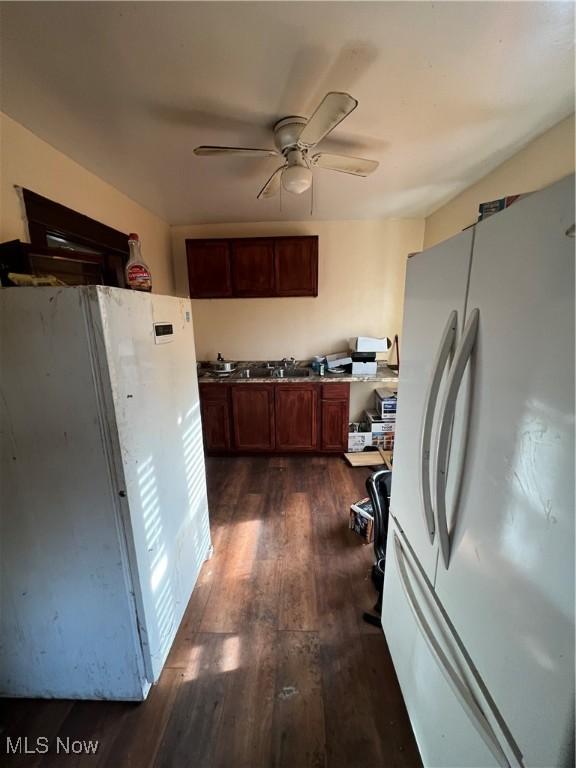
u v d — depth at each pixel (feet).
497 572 2.07
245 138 5.57
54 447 3.35
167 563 4.47
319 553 6.48
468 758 2.47
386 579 4.48
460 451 2.44
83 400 3.23
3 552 3.61
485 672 2.21
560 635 1.62
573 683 1.56
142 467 3.82
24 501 3.49
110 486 3.44
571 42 3.59
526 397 1.81
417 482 3.33
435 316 2.95
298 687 4.12
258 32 3.40
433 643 2.85
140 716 3.87
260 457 11.07
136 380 3.71
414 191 8.34
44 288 3.04
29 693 4.06
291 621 5.02
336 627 4.92
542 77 4.18
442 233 9.56
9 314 3.10
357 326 11.75
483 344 2.20
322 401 10.57
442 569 2.76
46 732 3.73
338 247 11.19
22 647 3.90
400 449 3.86
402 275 11.28
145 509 3.87
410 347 3.54
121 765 3.45
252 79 4.14
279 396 10.56
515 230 1.89
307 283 10.56
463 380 2.40
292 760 3.46
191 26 3.30
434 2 3.08
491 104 4.77
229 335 12.03
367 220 10.96
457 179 7.59
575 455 1.51
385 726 3.72
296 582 5.76
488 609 2.17
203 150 5.03
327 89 4.36
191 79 4.12
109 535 3.55
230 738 3.64
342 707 3.91
